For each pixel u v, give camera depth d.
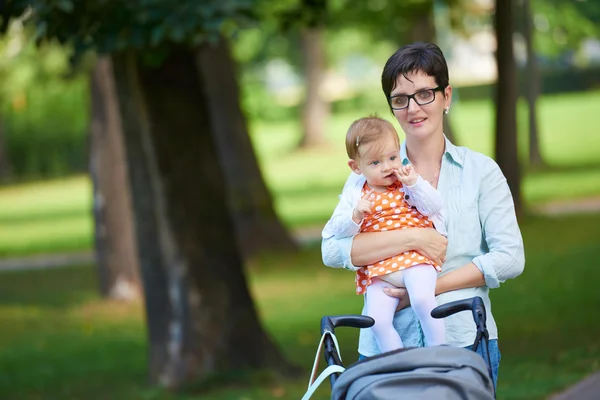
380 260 5.04
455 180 5.12
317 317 18.75
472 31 40.03
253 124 78.44
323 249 5.20
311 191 42.72
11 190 57.69
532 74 39.88
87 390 14.83
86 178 60.59
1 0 10.27
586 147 46.69
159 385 14.18
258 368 13.66
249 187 26.44
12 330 20.73
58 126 62.41
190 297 13.59
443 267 5.08
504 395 9.78
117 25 10.55
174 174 13.57
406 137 5.25
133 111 14.59
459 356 4.38
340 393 4.44
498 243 5.00
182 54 13.53
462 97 79.88
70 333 20.25
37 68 42.16
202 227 13.66
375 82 82.81
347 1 27.17
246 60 61.97
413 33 29.80
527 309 16.03
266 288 22.42
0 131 62.00
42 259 30.77
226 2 10.22
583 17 46.69
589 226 25.19
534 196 32.00
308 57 61.88
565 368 11.00
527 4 38.81
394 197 5.09
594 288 17.28
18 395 14.83
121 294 23.50
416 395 4.21
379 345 5.07
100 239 23.61
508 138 25.36
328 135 67.38
